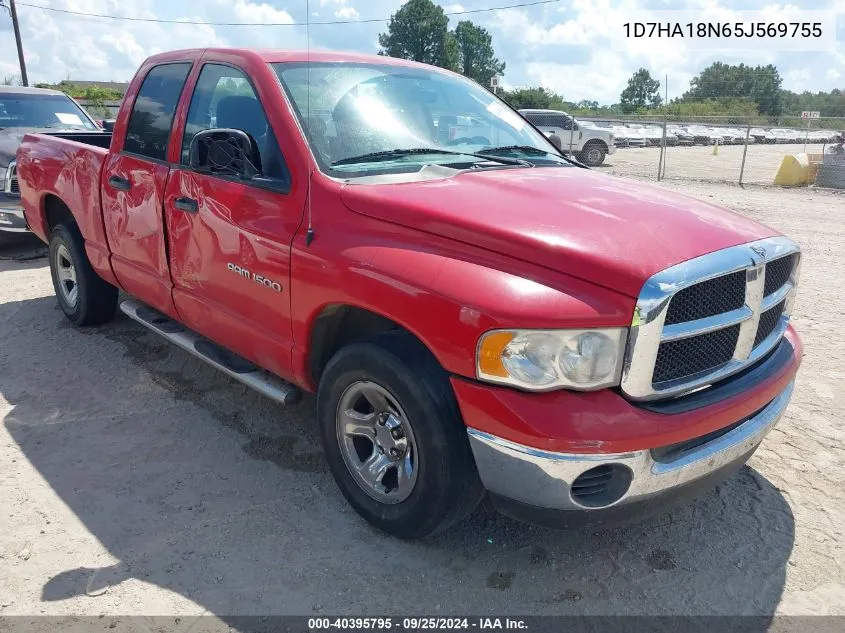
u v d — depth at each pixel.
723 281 2.66
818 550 3.07
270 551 2.98
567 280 2.51
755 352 2.90
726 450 2.75
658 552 3.05
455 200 2.92
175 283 4.08
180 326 4.44
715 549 3.07
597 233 2.66
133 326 5.62
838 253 9.24
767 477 3.66
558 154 4.21
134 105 4.49
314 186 3.16
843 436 4.09
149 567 2.86
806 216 12.67
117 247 4.62
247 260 3.41
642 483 2.53
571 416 2.43
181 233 3.89
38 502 3.29
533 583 2.84
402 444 2.89
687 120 39.38
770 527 3.23
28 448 3.77
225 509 3.27
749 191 16.98
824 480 3.63
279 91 3.44
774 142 43.69
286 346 3.32
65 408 4.23
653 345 2.45
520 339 2.44
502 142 4.05
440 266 2.66
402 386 2.73
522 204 2.92
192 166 3.35
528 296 2.46
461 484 2.73
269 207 3.31
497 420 2.49
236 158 3.34
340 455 3.15
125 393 4.45
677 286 2.44
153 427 4.03
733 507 3.38
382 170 3.31
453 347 2.55
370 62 4.00
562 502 2.50
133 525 3.13
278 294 3.27
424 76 4.16
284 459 3.71
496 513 3.29
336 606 2.68
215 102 3.82
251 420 4.13
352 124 3.50
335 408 3.10
